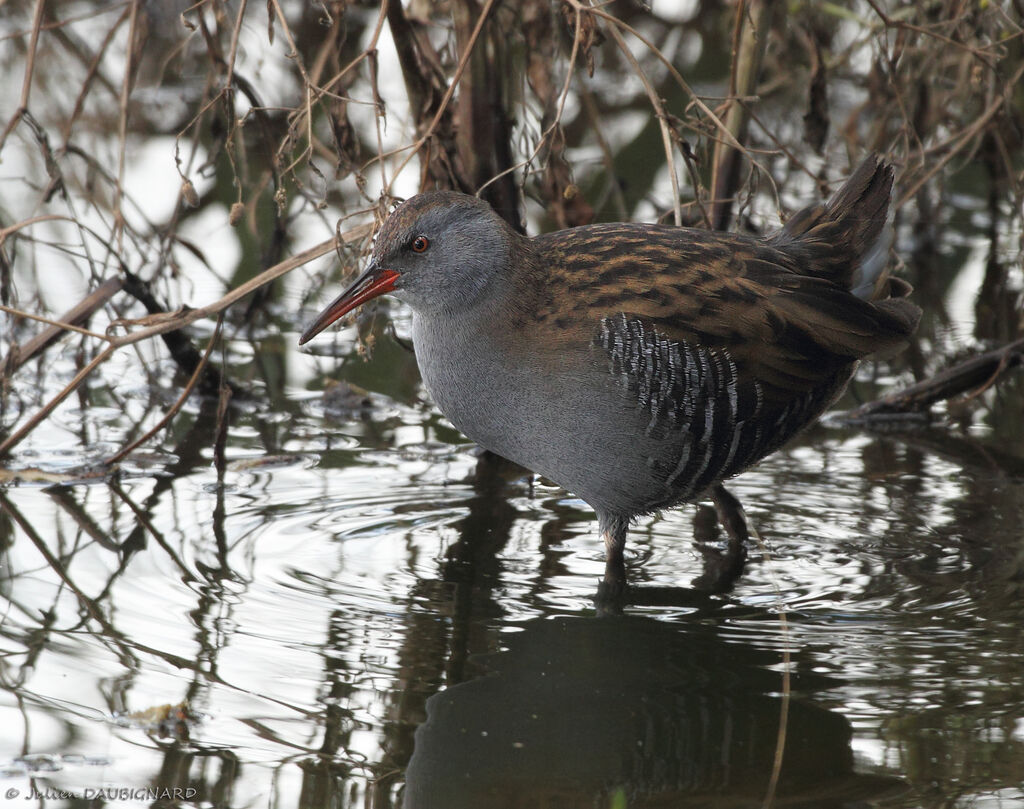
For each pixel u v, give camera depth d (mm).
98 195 14203
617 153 15703
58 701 6828
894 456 10312
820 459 10281
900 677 7223
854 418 11055
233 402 11336
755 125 15039
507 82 11094
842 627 7828
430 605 8062
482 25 8984
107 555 8562
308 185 14430
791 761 6504
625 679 7301
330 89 10133
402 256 8359
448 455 10367
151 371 11875
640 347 7980
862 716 6852
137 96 16234
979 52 10758
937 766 6395
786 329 8180
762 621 7949
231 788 6184
